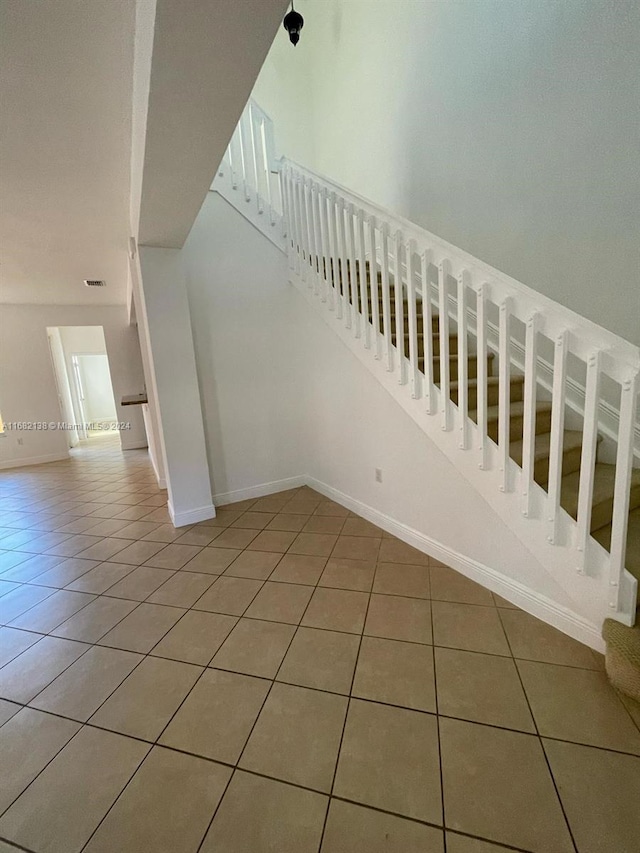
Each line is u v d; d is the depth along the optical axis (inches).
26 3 43.1
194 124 54.1
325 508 128.5
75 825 42.3
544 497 66.2
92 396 390.6
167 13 36.1
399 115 135.6
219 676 62.0
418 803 42.9
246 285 128.4
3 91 57.0
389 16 134.0
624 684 54.7
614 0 74.3
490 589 81.0
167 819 42.4
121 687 60.7
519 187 97.4
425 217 129.0
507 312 64.4
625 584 58.2
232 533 113.7
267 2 36.0
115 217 108.3
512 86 95.7
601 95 78.7
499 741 49.3
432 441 89.4
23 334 232.8
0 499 169.5
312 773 46.6
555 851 38.3
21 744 51.9
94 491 173.9
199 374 125.3
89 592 88.2
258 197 126.6
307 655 65.3
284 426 143.0
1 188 86.3
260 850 39.4
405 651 65.2
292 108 188.5
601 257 82.8
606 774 44.9
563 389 59.2
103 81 57.5
